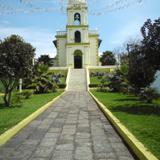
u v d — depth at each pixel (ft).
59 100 90.53
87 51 211.00
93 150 28.91
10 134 34.78
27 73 67.77
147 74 87.92
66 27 213.05
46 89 128.98
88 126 42.14
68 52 211.20
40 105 67.77
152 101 74.08
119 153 27.84
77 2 212.64
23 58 65.72
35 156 27.14
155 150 26.13
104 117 51.42
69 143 31.76
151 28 59.41
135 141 29.25
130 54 85.25
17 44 65.87
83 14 213.25
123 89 117.70
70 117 51.55
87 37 212.64
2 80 67.67
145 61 65.16
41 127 41.47
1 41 66.23
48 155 27.40
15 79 68.33
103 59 275.39
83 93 129.18
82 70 190.08
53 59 242.78
